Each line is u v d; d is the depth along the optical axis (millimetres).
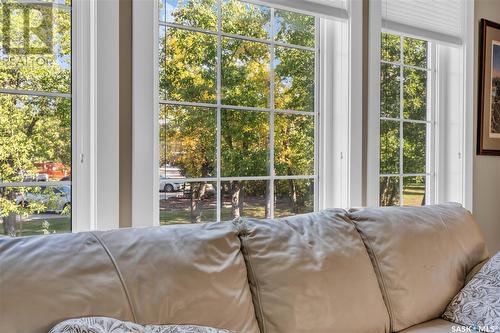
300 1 1958
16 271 1040
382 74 2381
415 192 2549
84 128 1540
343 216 1715
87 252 1155
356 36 2148
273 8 2006
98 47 1491
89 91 1534
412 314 1608
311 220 1630
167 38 1717
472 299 1670
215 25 1841
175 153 1743
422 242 1751
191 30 1777
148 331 1041
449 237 1856
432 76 2629
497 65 2789
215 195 1852
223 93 1868
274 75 2016
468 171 2631
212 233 1388
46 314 1009
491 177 2803
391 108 2426
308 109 2131
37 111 1473
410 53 2514
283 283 1372
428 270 1706
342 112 2160
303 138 2115
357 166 2162
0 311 978
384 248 1659
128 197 1555
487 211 2777
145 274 1180
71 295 1057
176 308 1173
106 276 1129
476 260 1916
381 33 2357
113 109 1517
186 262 1254
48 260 1093
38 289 1031
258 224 1506
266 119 1995
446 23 2537
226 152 1880
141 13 1570
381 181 2393
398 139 2465
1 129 1418
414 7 2391
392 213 1805
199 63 1803
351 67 2135
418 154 2566
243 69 1924
